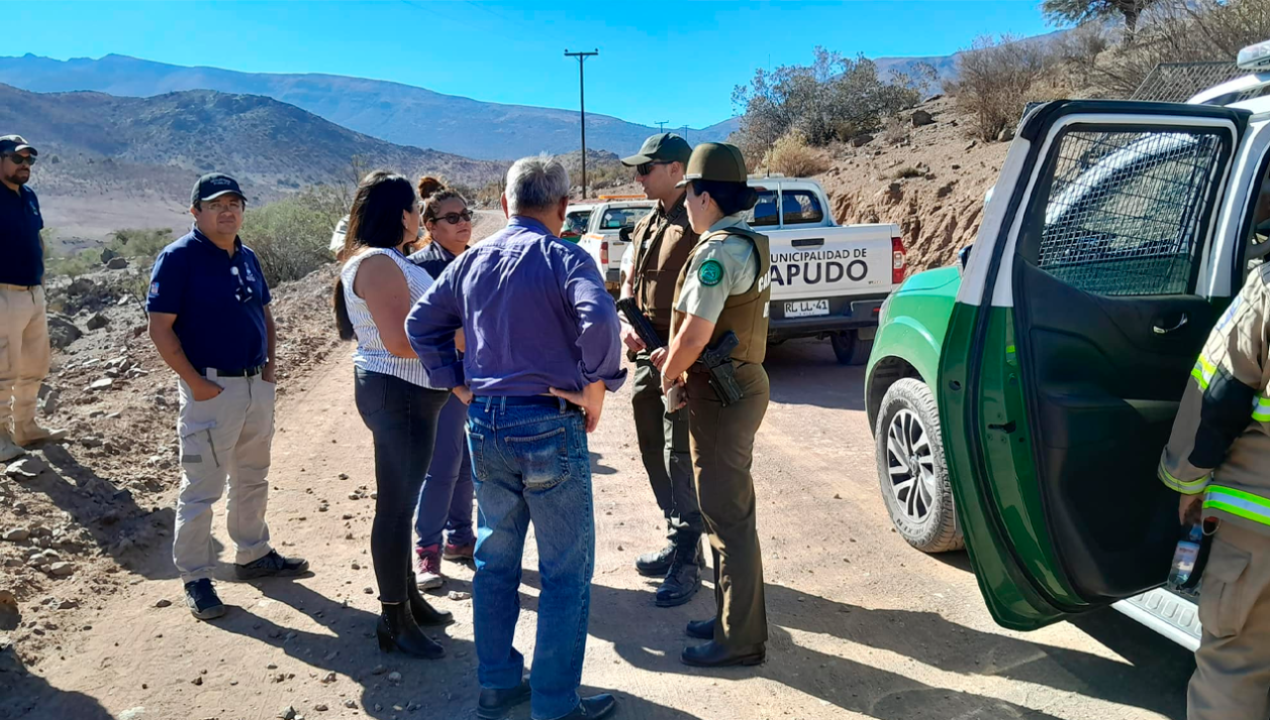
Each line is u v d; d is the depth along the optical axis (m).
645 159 4.04
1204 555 2.57
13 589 3.99
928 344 4.27
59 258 26.89
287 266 19.91
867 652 3.61
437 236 4.36
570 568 3.03
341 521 5.08
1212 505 2.44
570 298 2.89
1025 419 2.93
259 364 4.12
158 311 3.78
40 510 4.80
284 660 3.57
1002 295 2.95
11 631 3.70
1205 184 3.26
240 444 4.18
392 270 3.40
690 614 4.00
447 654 3.63
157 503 5.20
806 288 8.14
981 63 19.03
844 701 3.27
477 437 2.99
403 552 3.53
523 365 2.92
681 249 4.05
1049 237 3.07
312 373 9.09
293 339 10.59
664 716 3.19
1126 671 3.42
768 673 3.46
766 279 3.36
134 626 3.84
